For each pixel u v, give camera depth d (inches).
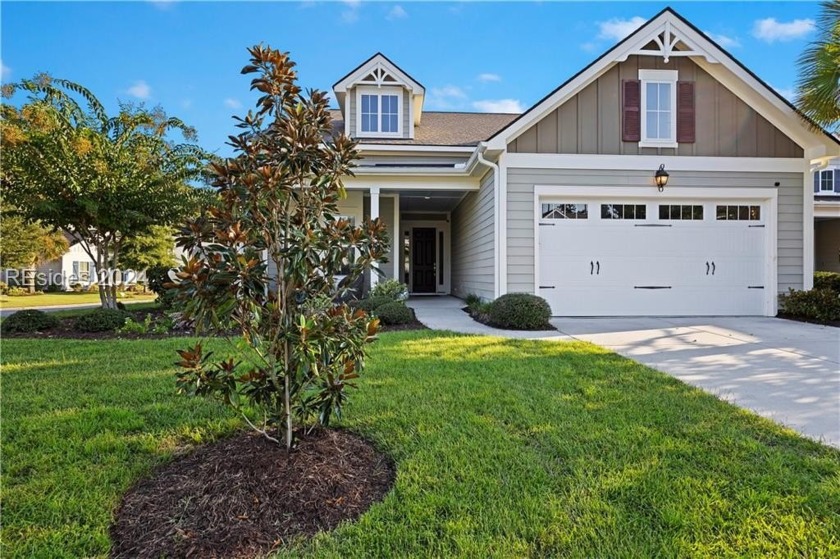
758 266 363.3
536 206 353.1
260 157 96.8
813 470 97.7
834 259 636.1
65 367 188.2
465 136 516.1
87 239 365.4
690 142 359.6
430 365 189.9
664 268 360.5
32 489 92.1
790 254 362.6
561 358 203.6
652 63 358.3
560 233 356.8
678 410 134.0
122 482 95.5
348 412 132.7
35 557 73.1
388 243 110.7
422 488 91.7
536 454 106.0
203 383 92.2
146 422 127.5
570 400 143.5
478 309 363.9
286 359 98.3
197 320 86.2
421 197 499.2
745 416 129.4
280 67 99.4
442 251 634.8
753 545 73.6
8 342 247.6
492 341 246.5
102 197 340.5
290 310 96.7
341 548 74.4
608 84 356.8
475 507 84.7
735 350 227.3
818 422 126.6
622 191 355.9
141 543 76.7
